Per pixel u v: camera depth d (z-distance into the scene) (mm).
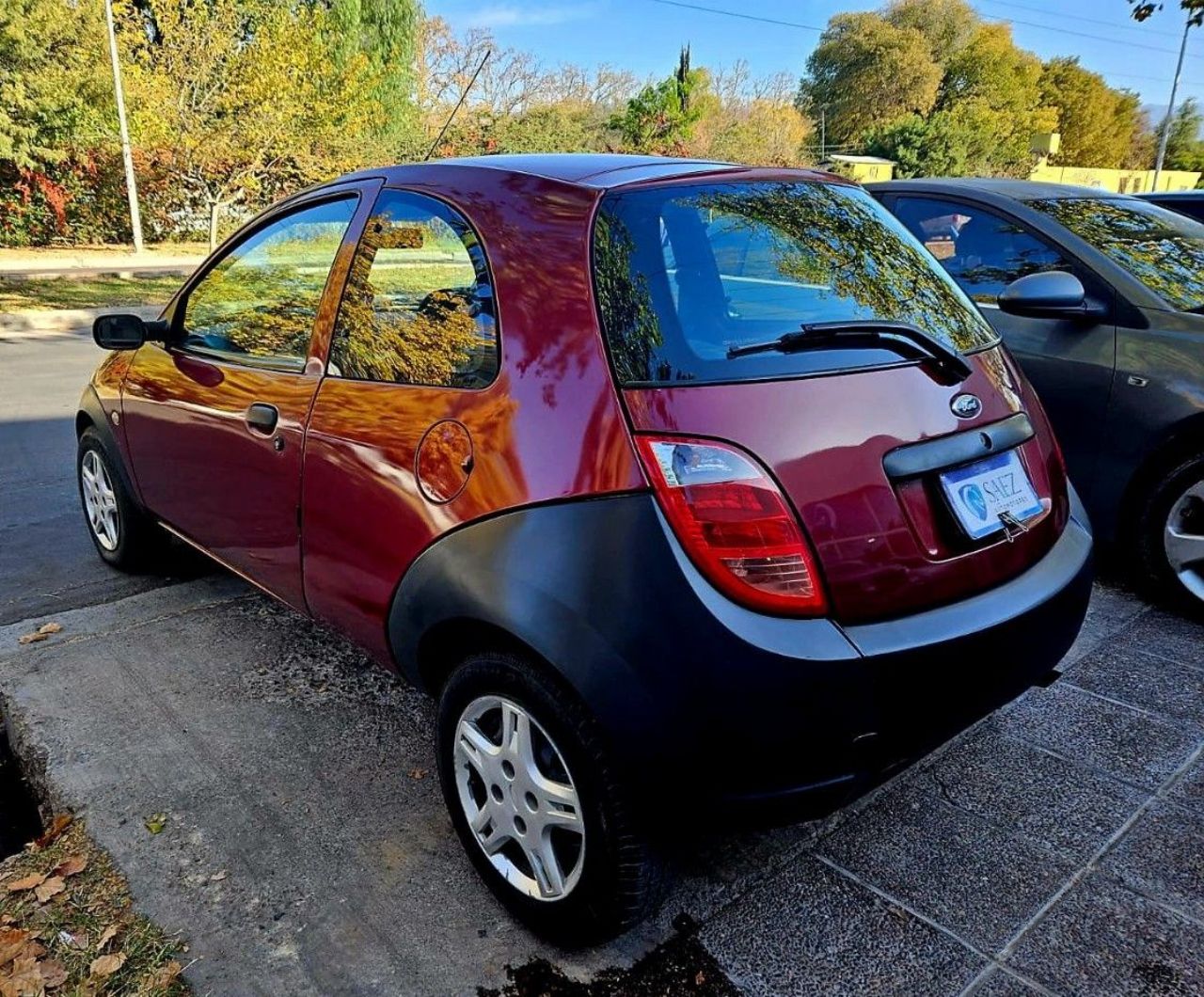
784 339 1925
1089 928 2074
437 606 1998
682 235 2080
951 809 2490
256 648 3324
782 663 1666
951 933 2061
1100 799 2533
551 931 2008
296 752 2711
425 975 1942
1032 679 2123
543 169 2260
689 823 1785
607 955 1999
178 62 18156
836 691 1704
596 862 1856
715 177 2318
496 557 1864
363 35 26719
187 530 3275
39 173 19453
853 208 2582
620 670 1706
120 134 18750
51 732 2779
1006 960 1988
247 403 2697
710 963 1979
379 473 2174
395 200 2422
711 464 1699
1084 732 2848
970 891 2191
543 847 1972
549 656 1767
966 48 58250
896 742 1826
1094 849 2334
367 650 2436
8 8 15484
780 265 2201
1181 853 2318
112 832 2350
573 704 1811
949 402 2029
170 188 21172
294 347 2609
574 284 1918
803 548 1713
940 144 41438
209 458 2932
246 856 2279
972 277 4238
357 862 2271
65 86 17125
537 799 1950
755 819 1784
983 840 2367
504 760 2016
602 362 1817
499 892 2104
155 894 2146
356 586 2328
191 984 1903
